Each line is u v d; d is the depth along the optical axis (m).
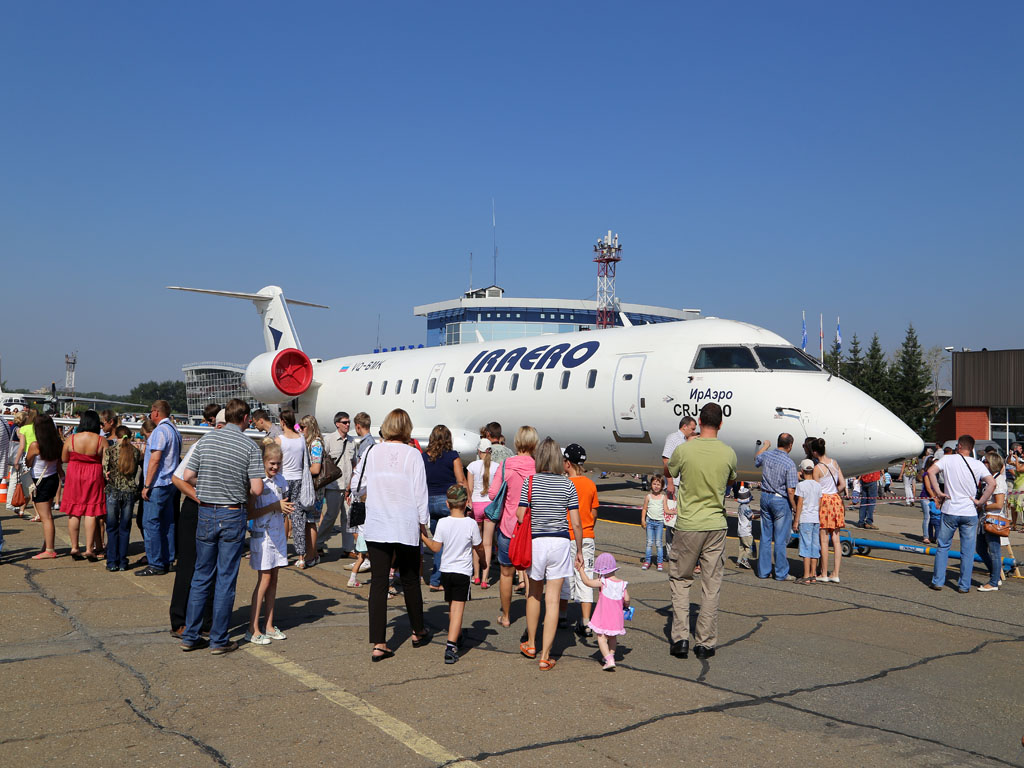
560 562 6.70
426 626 8.11
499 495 8.09
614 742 5.02
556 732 5.17
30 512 16.80
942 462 10.60
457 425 20.19
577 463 8.12
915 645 7.68
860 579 11.20
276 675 6.30
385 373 23.52
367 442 11.61
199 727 5.14
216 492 6.88
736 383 14.48
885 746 5.09
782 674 6.62
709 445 7.21
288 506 7.48
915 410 60.53
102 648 6.95
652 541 11.69
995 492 10.59
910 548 12.88
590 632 7.81
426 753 4.78
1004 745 5.19
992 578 10.60
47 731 5.02
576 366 17.34
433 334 70.25
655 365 15.77
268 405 29.20
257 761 4.61
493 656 7.03
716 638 7.15
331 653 6.97
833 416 13.43
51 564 10.95
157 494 10.14
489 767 4.60
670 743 5.03
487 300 65.75
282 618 8.30
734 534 15.83
